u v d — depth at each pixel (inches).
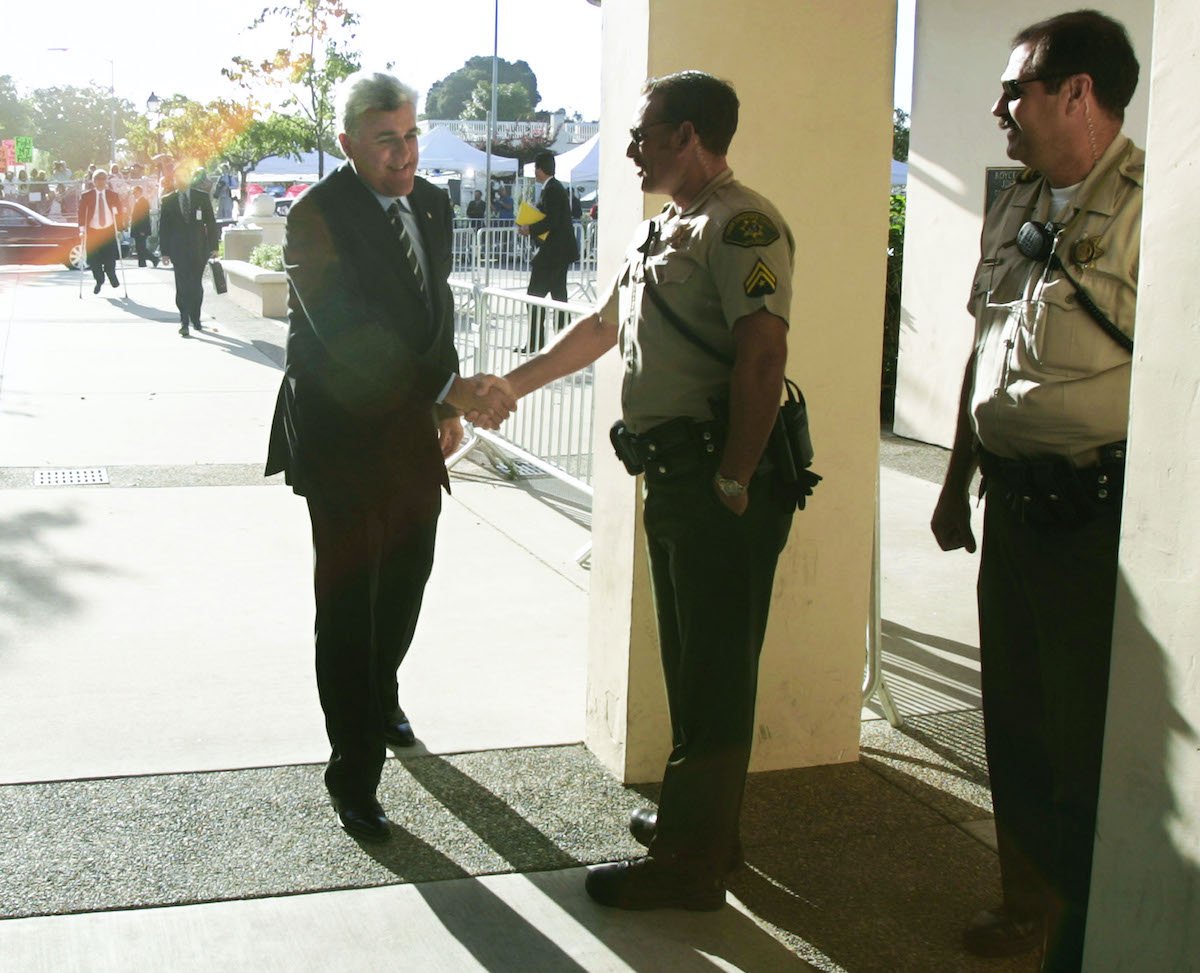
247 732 158.1
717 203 112.7
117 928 115.3
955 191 344.8
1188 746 77.2
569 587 222.8
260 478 293.4
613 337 136.9
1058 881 110.0
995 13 326.3
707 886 121.1
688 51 135.2
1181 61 75.4
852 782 151.0
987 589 117.5
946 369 352.8
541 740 159.3
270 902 120.8
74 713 161.9
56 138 3740.2
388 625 151.3
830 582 151.1
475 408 138.6
